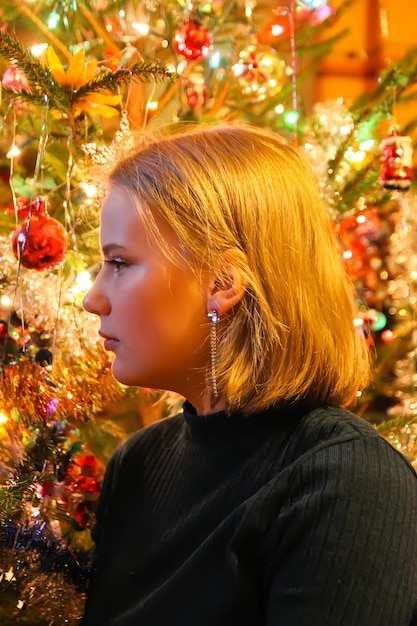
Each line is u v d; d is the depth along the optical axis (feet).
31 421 2.79
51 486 2.72
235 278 2.40
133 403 3.97
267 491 2.28
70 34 3.63
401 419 3.49
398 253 4.54
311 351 2.44
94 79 2.97
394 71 3.90
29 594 2.66
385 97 4.00
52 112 3.13
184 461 2.67
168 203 2.42
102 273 2.54
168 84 3.78
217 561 2.33
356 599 2.07
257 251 2.43
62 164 3.59
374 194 4.05
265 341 2.41
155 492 2.73
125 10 3.77
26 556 2.64
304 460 2.27
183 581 2.38
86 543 3.22
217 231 2.41
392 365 4.54
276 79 4.04
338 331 2.53
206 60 4.05
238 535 2.27
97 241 3.41
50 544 2.71
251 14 4.14
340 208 3.79
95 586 2.76
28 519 2.66
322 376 2.48
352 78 6.46
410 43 6.38
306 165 2.64
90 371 2.93
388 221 4.97
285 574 2.17
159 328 2.44
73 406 2.87
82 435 3.48
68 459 2.73
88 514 2.97
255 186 2.46
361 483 2.19
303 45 4.49
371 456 2.25
